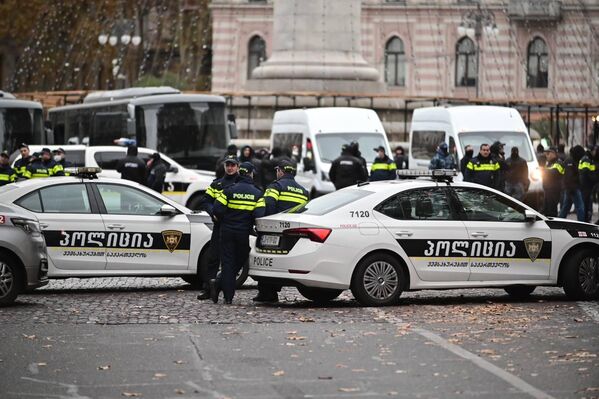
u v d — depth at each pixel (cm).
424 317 3653
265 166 6725
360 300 3862
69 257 4334
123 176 6506
